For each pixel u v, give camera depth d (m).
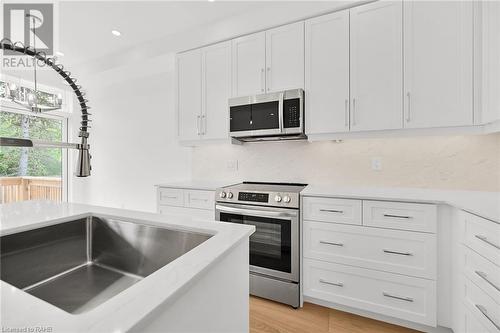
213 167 3.18
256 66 2.47
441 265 1.65
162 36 2.97
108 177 4.03
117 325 0.41
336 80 2.14
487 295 1.26
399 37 1.92
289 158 2.72
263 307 2.05
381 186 2.32
